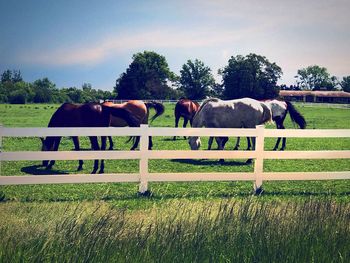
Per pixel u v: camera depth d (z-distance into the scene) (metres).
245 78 89.81
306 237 4.06
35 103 83.94
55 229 4.00
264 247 3.87
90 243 3.71
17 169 10.84
